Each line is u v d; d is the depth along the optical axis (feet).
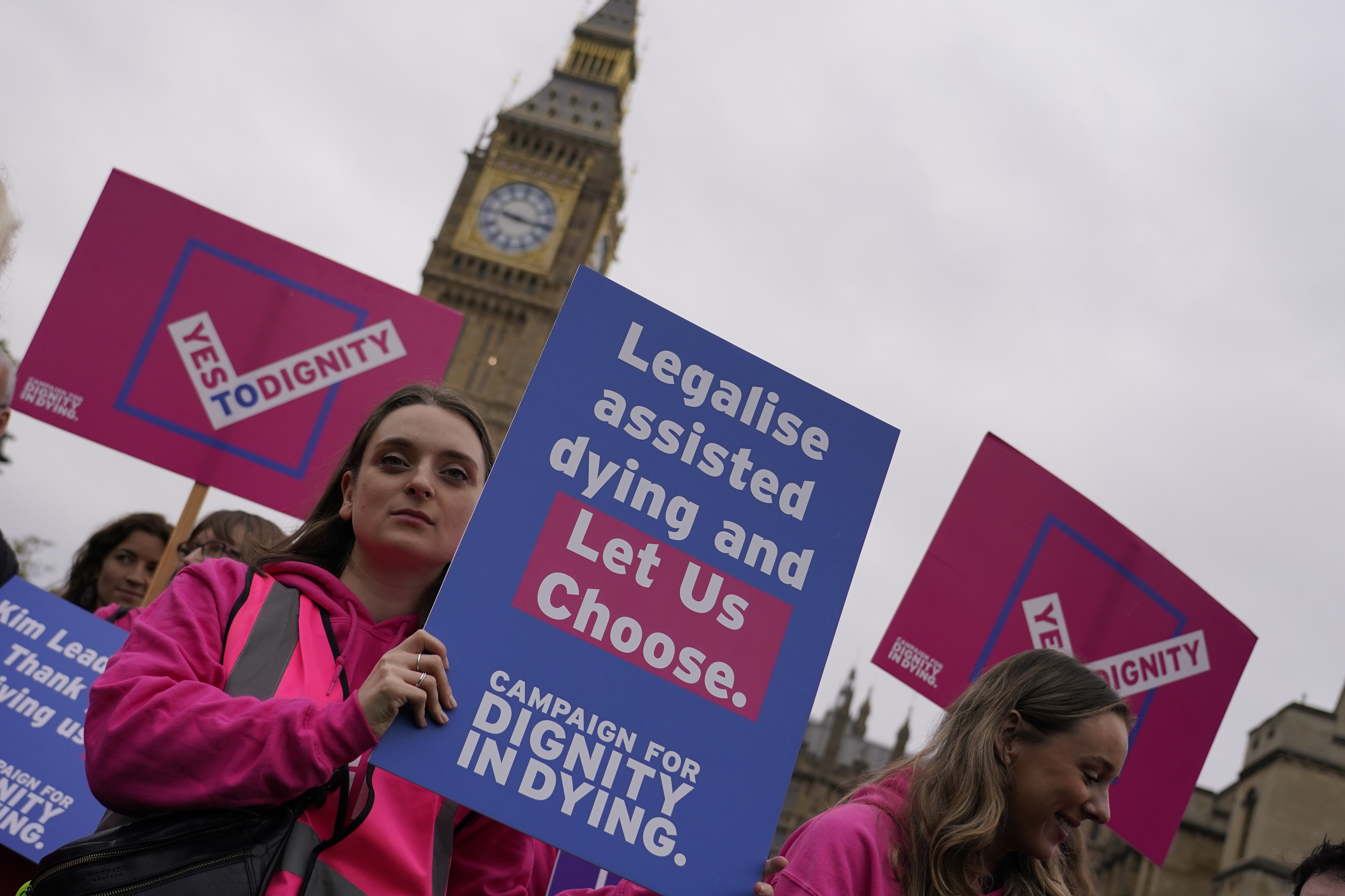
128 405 18.98
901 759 10.48
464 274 237.04
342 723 7.53
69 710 13.57
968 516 20.61
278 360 19.39
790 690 8.98
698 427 9.25
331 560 9.62
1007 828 9.93
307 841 7.73
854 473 9.61
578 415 8.93
